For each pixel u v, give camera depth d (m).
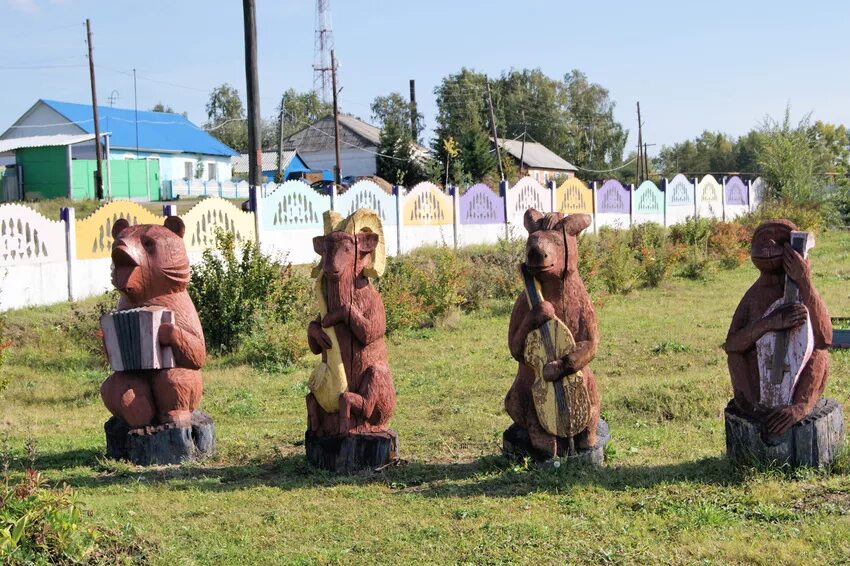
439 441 8.70
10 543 4.87
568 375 7.03
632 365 12.27
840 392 9.77
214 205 17.36
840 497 6.07
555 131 71.81
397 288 15.70
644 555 5.27
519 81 74.56
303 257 19.61
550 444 7.11
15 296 14.46
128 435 8.10
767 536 5.47
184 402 8.24
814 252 27.61
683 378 10.74
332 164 54.22
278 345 13.23
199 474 7.77
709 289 20.94
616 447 8.06
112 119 43.22
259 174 20.06
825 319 6.70
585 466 7.12
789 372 6.64
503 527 5.88
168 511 6.61
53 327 14.05
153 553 5.59
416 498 6.73
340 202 20.42
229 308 13.69
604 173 71.62
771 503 6.06
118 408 8.12
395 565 5.36
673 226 28.00
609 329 15.45
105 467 7.97
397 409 10.26
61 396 11.28
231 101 82.06
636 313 17.33
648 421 9.29
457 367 12.66
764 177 42.03
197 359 8.27
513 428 7.49
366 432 7.59
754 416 6.79
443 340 15.07
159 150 43.12
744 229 27.88
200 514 6.54
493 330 15.92
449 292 16.83
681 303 18.61
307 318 14.48
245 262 14.32
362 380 7.61
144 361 8.07
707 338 13.94
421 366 12.91
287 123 82.44
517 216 26.23
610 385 10.96
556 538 5.65
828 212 36.69
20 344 13.47
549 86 73.06
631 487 6.68
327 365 7.61
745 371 6.90
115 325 8.09
